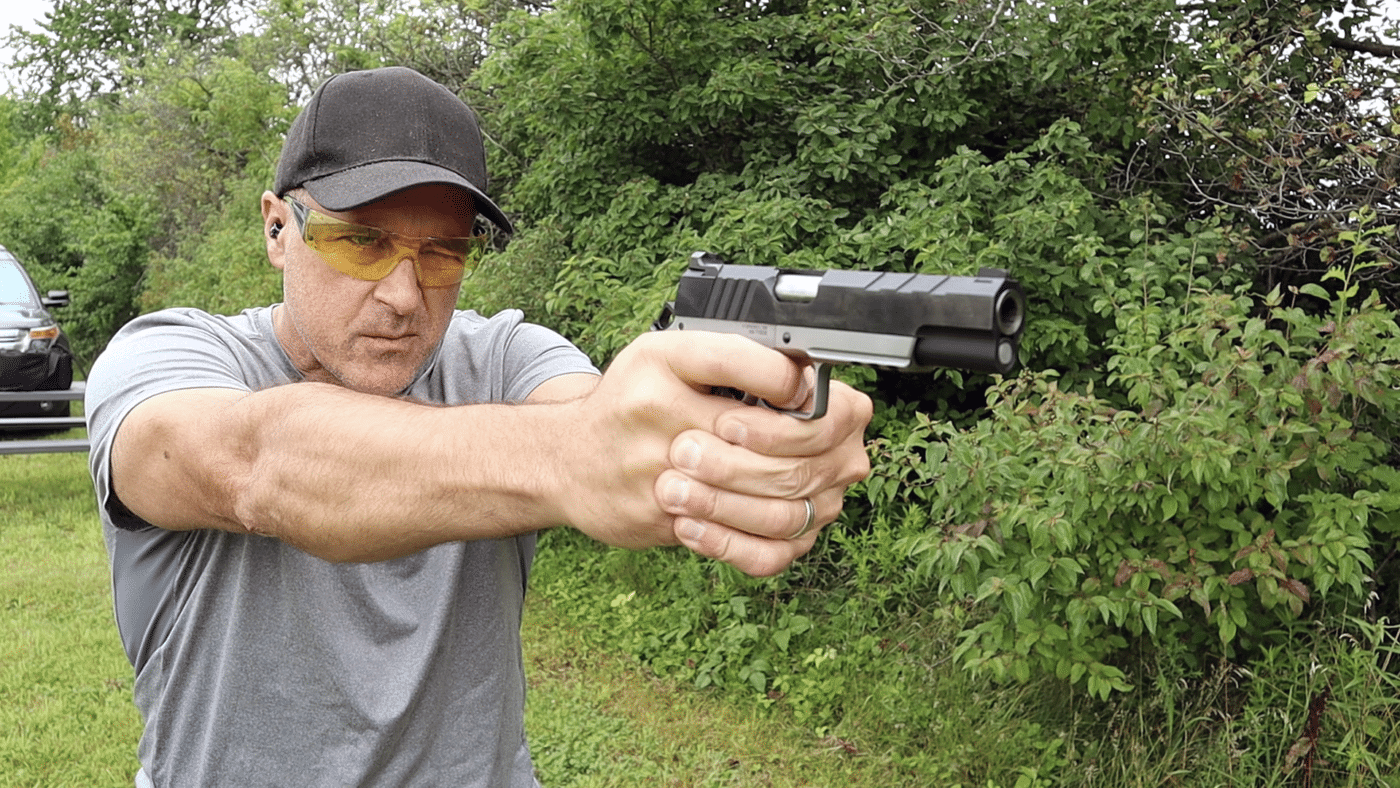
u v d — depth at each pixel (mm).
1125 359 3656
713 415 800
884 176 6078
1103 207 5750
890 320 874
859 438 886
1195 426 3281
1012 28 5910
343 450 921
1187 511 3369
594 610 5570
